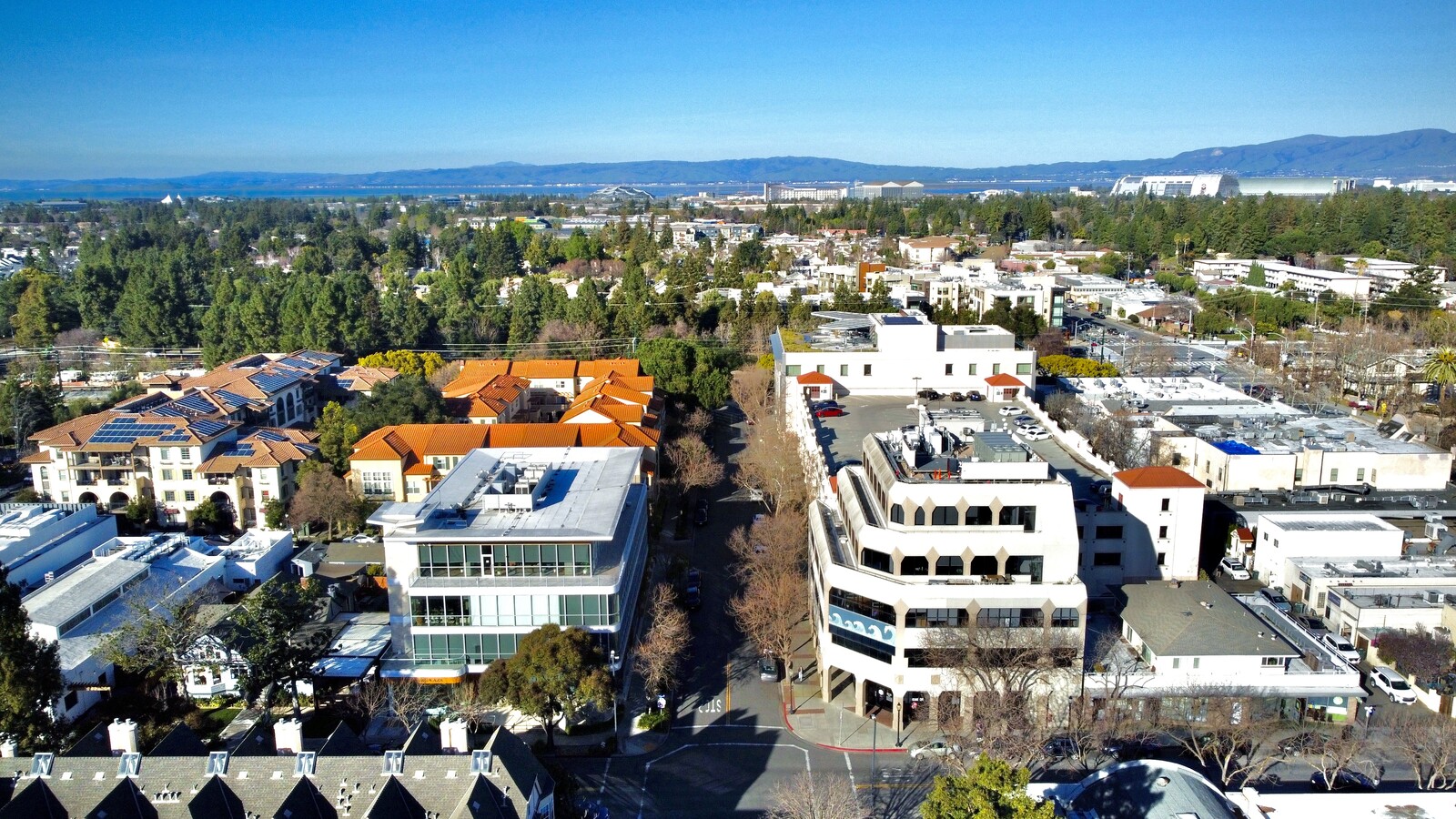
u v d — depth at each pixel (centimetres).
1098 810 5538
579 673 6750
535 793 5341
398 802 5112
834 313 17875
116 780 5209
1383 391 15600
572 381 15912
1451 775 6384
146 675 7800
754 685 8031
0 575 6419
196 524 11206
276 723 6000
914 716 7369
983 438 7931
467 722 6638
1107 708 7025
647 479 11225
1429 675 7325
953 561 7156
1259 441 11512
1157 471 8819
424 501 8006
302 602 7444
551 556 7425
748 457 12744
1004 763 5122
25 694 6253
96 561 9319
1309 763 6731
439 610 7444
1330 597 8481
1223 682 7081
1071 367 16300
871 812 6300
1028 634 6956
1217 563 10000
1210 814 5150
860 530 7412
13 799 5009
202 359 19462
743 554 10069
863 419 12062
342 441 12000
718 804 6450
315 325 19075
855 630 7388
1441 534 9481
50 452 11606
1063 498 7112
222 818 5119
